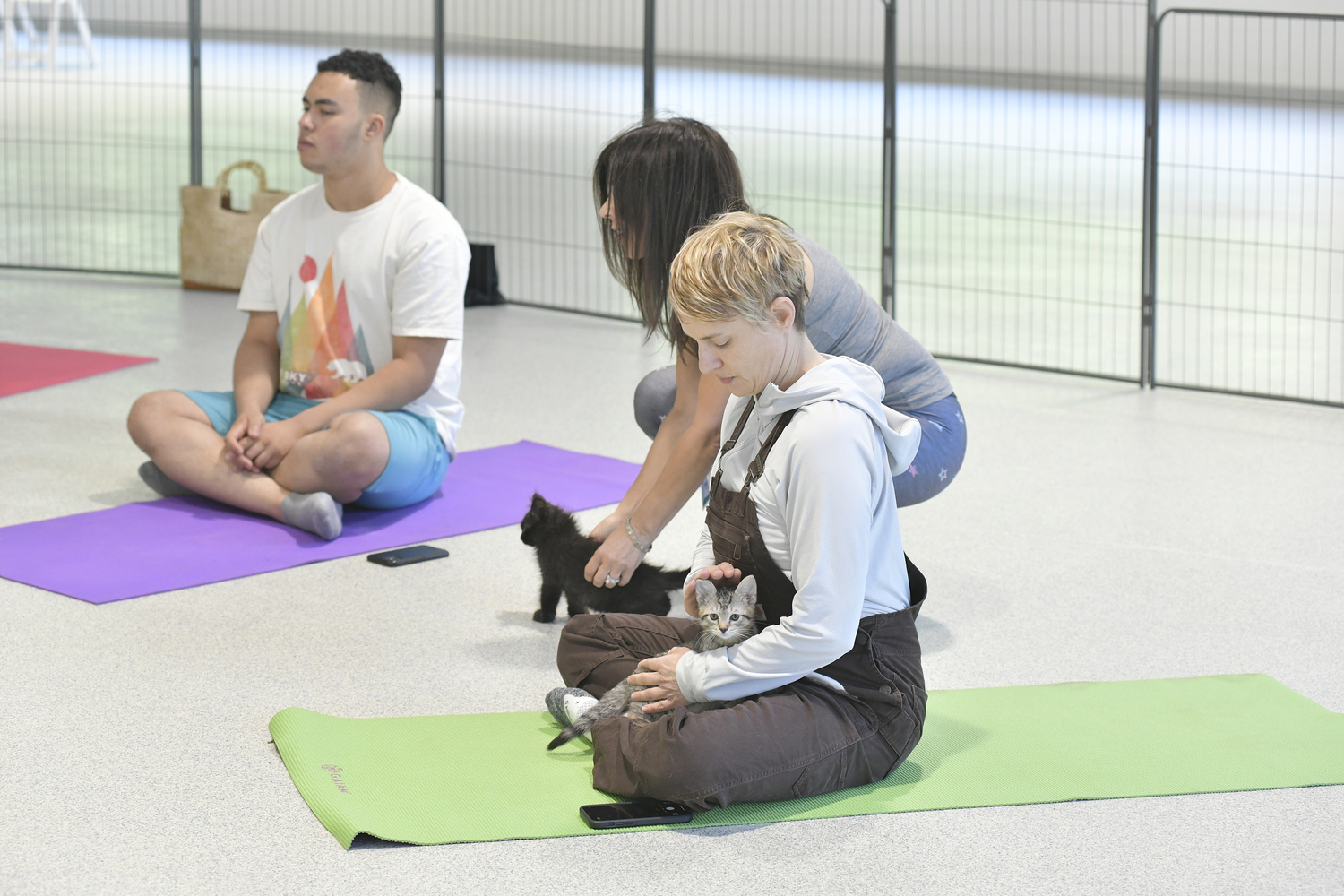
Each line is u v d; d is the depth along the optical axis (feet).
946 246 30.35
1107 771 7.81
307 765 7.54
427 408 13.17
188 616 10.11
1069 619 10.52
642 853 6.83
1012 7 47.34
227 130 40.29
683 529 12.83
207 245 24.40
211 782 7.50
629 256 9.23
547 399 18.01
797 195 35.99
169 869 6.58
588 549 9.80
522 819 7.09
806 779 7.25
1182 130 43.91
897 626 7.33
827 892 6.53
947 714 8.61
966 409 18.03
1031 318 22.11
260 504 12.48
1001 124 48.03
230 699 8.65
